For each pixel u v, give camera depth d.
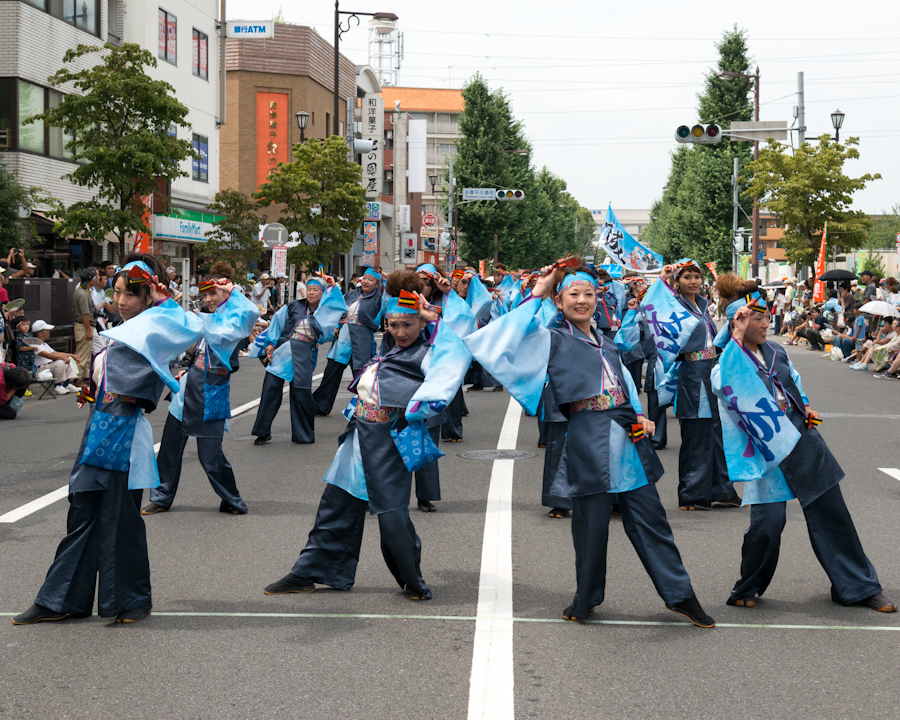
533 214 73.44
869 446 11.69
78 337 17.94
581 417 5.28
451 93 102.31
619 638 5.11
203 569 6.47
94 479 5.30
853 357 23.83
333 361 14.17
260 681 4.53
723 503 8.52
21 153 24.66
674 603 5.26
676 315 8.39
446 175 71.31
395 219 71.81
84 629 5.27
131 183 22.55
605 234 16.11
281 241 27.20
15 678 4.57
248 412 14.98
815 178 36.41
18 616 5.38
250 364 23.45
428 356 5.58
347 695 4.36
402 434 5.65
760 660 4.78
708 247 68.88
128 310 5.49
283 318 11.83
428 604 5.71
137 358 5.34
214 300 8.16
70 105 22.03
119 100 22.55
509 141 71.00
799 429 5.62
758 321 5.59
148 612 5.47
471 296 13.55
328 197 34.62
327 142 34.97
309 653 4.89
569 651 4.92
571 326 5.38
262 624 5.34
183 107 22.77
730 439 5.63
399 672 4.63
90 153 22.17
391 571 5.85
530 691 4.40
